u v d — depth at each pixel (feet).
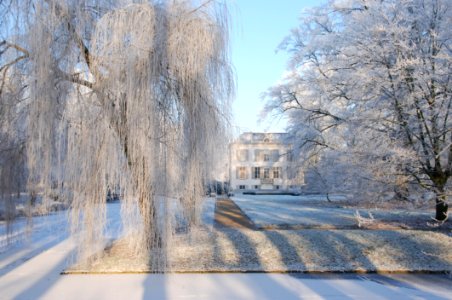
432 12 36.86
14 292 18.40
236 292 18.56
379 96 38.47
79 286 19.34
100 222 22.24
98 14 23.06
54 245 30.58
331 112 55.26
